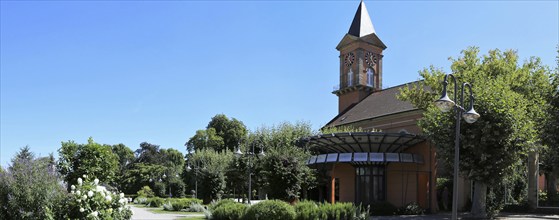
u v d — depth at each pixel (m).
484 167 23.81
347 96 55.19
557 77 23.56
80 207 12.63
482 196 25.55
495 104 23.38
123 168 97.62
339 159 31.75
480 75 26.30
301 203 19.75
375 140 30.70
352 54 54.97
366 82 54.03
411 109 38.53
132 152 106.06
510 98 23.47
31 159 13.42
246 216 20.17
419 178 33.19
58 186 12.97
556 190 35.91
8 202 12.06
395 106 42.72
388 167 33.25
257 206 19.78
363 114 46.72
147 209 39.75
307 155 29.78
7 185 12.23
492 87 24.44
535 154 30.91
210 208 26.67
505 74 29.42
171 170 79.06
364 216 19.08
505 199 32.69
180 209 37.38
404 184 32.44
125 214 14.91
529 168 31.08
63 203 12.67
